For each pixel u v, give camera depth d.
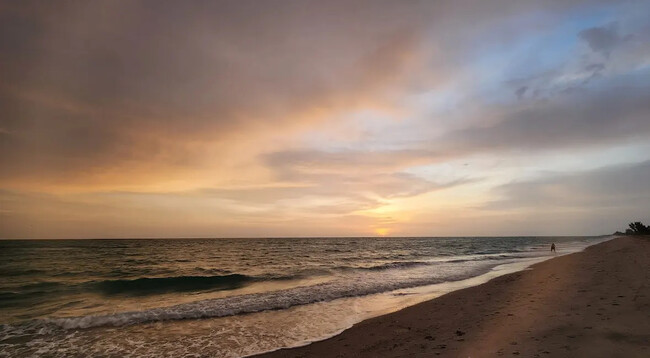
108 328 9.74
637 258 19.59
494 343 6.46
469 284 17.56
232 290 17.23
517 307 9.62
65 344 8.41
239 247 73.44
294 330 9.46
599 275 14.03
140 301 14.57
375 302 13.18
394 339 7.93
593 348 5.48
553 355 5.39
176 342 8.49
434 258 38.81
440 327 8.54
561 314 7.95
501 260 33.09
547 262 25.45
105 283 19.38
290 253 52.31
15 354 7.75
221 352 7.78
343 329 9.48
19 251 49.69
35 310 12.76
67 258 38.34
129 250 56.88
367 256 44.28
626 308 7.79
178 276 22.09
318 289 16.14
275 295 14.64
